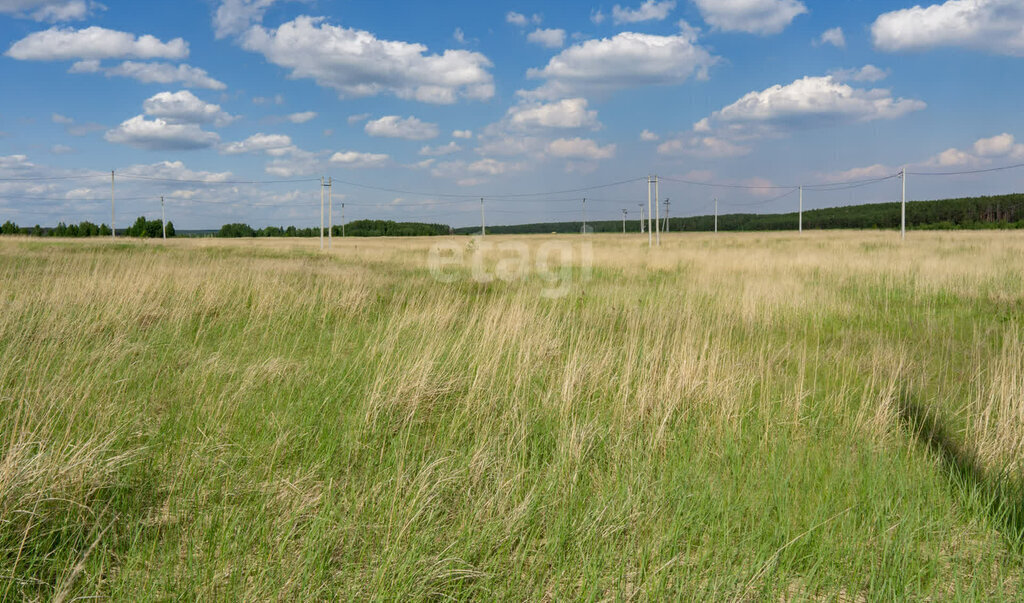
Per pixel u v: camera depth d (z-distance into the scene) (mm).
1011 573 3311
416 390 5492
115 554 3109
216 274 13078
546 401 5434
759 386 6188
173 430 4562
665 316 9523
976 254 25234
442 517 3598
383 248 45094
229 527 3305
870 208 158250
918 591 3018
